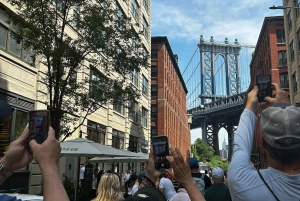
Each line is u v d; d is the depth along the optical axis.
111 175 4.00
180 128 69.75
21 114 12.68
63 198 1.06
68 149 8.43
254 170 1.45
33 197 3.92
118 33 11.45
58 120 9.43
